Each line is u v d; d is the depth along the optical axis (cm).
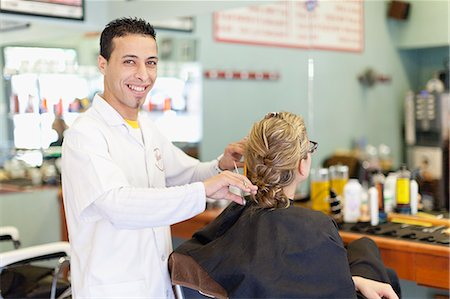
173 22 340
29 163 363
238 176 150
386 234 230
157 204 143
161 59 366
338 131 388
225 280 148
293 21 379
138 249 162
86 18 302
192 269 156
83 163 152
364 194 263
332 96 394
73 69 355
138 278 161
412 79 341
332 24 384
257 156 161
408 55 343
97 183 148
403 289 235
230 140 391
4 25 342
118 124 164
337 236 151
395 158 341
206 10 287
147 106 367
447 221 252
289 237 147
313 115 388
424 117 326
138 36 161
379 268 173
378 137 363
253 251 147
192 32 364
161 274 166
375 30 363
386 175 296
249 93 392
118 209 144
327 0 376
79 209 150
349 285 143
